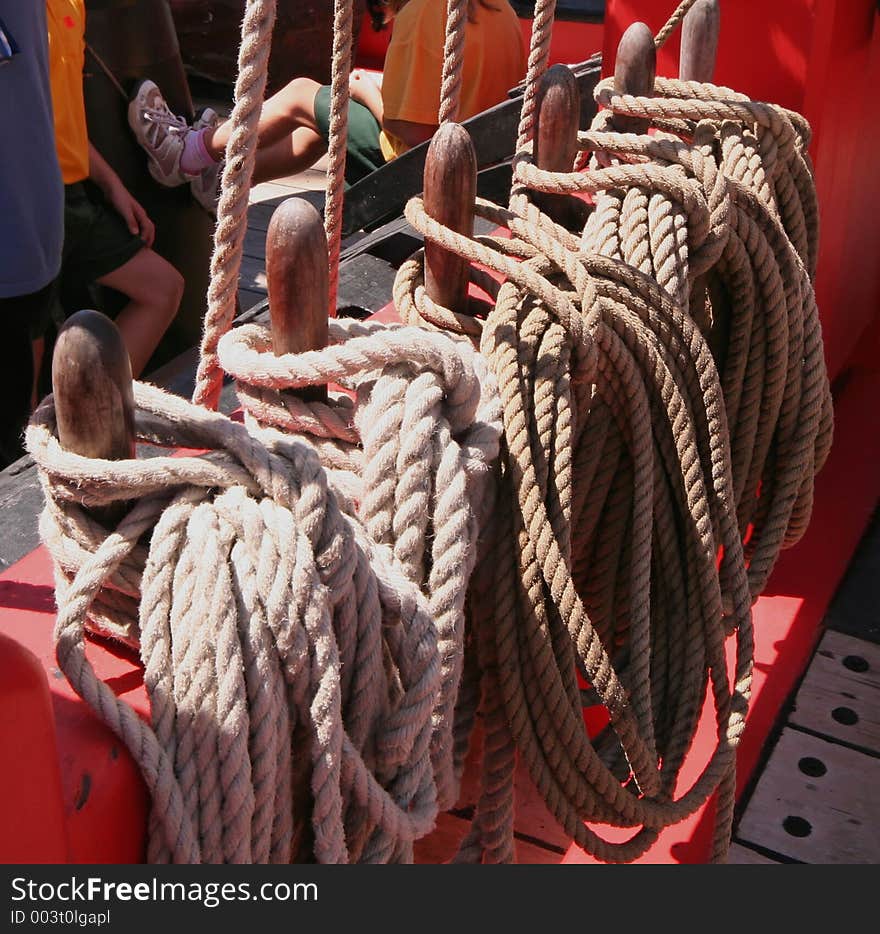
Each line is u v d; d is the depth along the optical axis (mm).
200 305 4285
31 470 1699
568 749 1410
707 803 2090
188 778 960
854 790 2111
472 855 1487
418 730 1076
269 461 1063
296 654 986
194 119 4258
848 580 2646
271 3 1231
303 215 1215
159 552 1014
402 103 3943
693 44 2082
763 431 1972
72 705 992
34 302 3068
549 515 1399
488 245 1624
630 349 1582
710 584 1646
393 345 1208
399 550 1168
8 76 2693
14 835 806
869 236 3109
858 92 2652
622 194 1785
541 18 1691
